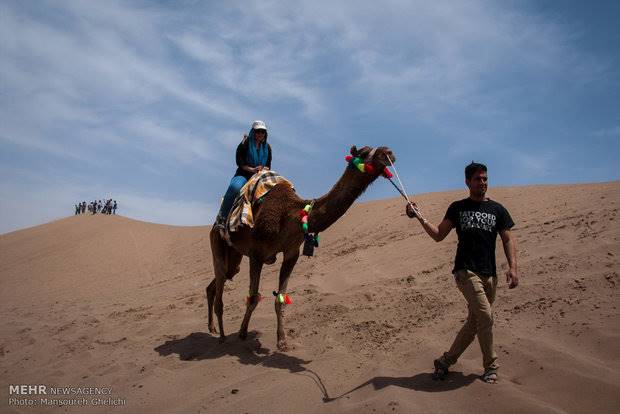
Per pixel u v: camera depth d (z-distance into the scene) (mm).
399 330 6605
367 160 5941
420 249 11297
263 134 7688
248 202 6945
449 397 4457
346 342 6574
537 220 11523
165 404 5637
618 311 5527
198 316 10008
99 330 10031
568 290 6398
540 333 5484
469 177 4953
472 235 4801
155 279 20953
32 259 30594
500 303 6656
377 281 9484
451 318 6547
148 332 9273
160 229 35719
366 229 17688
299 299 9391
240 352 6980
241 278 14328
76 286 22469
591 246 7742
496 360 4672
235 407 5035
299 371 5832
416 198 20781
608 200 11500
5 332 11719
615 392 4070
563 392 4254
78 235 36344
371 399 4582
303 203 6539
